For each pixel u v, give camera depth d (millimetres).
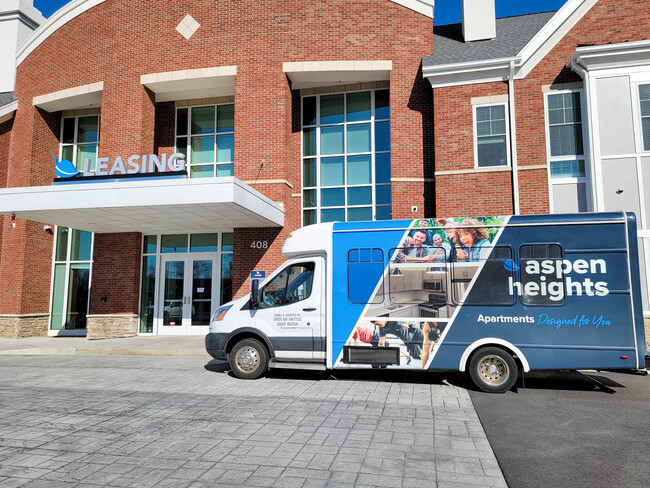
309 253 8539
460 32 16344
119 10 16109
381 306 7898
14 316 16234
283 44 14883
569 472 4121
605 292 7156
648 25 12508
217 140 16641
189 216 13047
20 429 5352
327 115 15961
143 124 15609
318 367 8031
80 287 17234
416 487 3762
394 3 14789
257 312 8516
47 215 13016
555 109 12914
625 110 11961
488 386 7410
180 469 4117
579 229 7340
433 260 7797
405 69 14562
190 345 12570
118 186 11852
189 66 15297
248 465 4215
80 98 16781
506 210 12938
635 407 6492
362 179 15477
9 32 20453
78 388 7695
